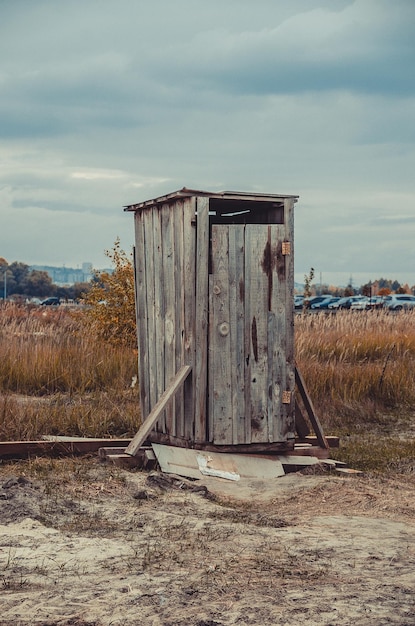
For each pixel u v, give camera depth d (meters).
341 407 13.84
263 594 5.21
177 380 9.44
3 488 8.00
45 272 129.25
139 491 8.11
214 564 5.86
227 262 9.52
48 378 14.51
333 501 8.19
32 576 5.54
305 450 10.00
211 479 9.15
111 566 5.78
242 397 9.60
